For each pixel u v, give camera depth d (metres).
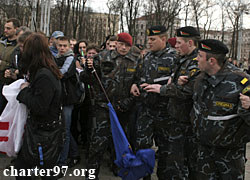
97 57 3.74
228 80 2.42
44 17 11.46
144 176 3.26
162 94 3.13
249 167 4.78
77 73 4.12
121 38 3.61
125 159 3.15
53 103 2.56
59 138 2.72
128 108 3.67
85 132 5.29
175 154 3.29
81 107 4.97
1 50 4.58
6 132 2.69
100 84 3.54
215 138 2.46
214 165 2.61
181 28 3.16
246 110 2.27
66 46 4.03
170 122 3.34
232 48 33.03
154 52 3.53
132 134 4.22
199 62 2.58
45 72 2.49
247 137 2.45
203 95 2.57
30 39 2.56
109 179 3.97
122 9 27.83
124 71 3.66
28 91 2.53
